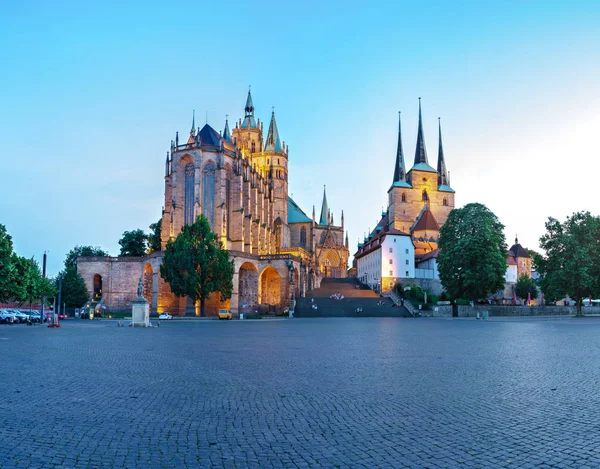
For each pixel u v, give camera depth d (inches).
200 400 567.5
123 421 471.8
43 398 573.6
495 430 441.4
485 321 2893.7
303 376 740.7
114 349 1160.8
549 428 447.2
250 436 424.5
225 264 3555.6
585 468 346.3
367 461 362.3
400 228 6722.4
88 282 4448.8
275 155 6865.2
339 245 7322.8
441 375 747.4
